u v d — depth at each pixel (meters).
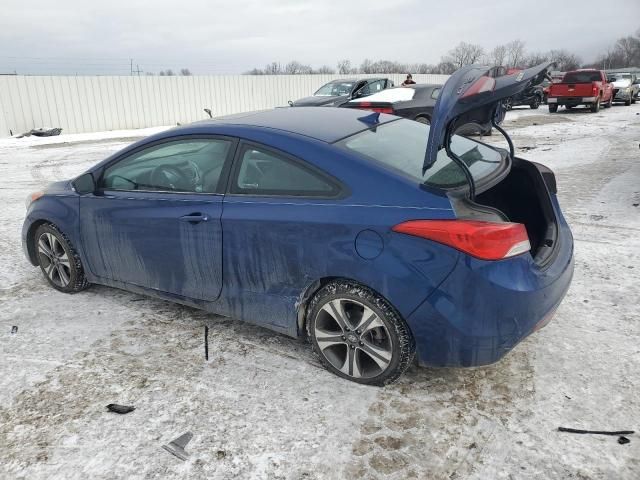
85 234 3.87
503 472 2.25
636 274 4.21
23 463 2.37
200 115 24.08
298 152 2.89
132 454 2.41
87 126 20.72
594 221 5.70
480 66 2.69
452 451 2.38
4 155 13.48
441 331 2.53
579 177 7.99
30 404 2.79
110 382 2.98
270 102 26.67
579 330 3.38
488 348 2.50
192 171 3.31
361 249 2.62
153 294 3.65
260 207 2.95
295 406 2.72
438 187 2.60
